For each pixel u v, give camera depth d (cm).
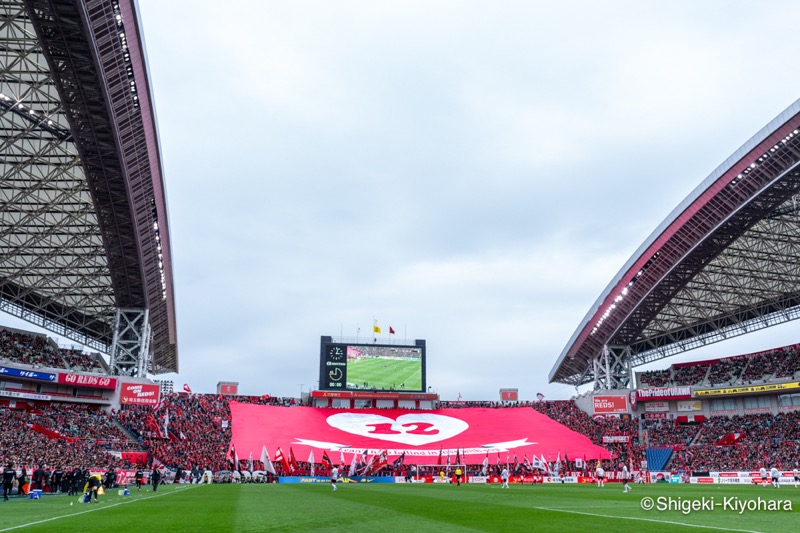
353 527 2153
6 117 7044
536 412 12275
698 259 9981
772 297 11412
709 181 8631
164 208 8719
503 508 3178
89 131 6825
